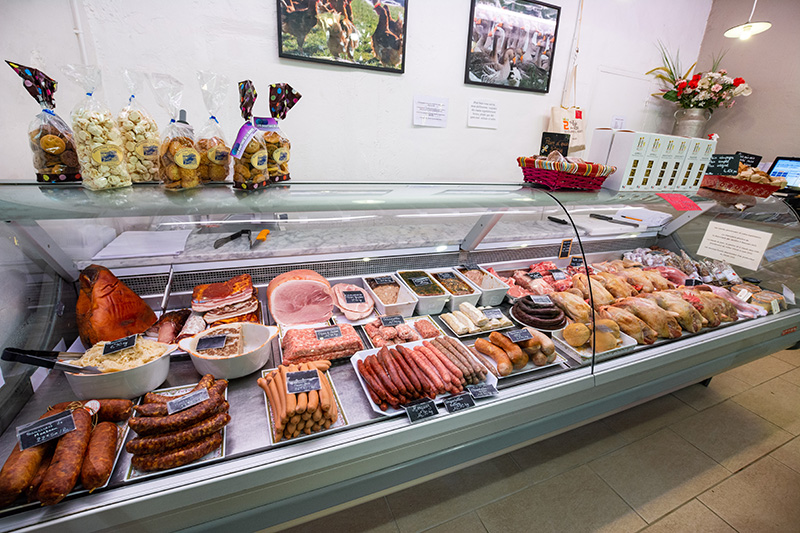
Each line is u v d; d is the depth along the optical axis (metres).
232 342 1.39
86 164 1.19
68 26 2.05
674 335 1.90
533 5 3.12
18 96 2.00
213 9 2.33
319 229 2.17
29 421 1.08
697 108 3.82
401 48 2.82
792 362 3.19
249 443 1.11
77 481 0.93
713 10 4.07
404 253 2.22
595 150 2.07
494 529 1.72
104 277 1.41
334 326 1.63
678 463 2.12
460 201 1.49
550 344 1.61
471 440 1.40
